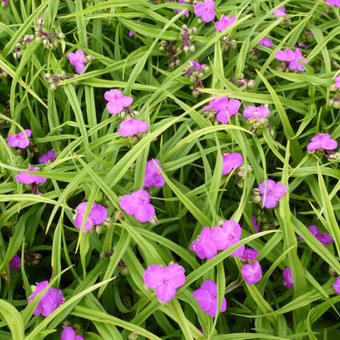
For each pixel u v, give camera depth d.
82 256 0.62
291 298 0.67
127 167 0.64
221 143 0.71
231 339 0.60
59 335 0.62
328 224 0.62
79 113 0.73
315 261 0.70
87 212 0.61
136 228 0.63
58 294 0.62
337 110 0.77
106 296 0.64
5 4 0.86
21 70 0.74
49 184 0.72
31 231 0.69
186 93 0.78
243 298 0.69
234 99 0.71
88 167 0.63
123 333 0.62
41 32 0.76
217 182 0.65
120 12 0.81
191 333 0.58
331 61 0.81
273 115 0.74
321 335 0.67
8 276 0.65
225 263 0.67
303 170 0.68
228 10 0.85
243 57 0.76
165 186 0.68
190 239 0.69
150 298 0.60
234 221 0.62
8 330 0.63
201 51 0.76
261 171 0.69
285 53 0.76
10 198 0.62
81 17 0.79
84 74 0.75
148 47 0.80
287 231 0.63
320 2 0.83
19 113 0.76
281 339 0.60
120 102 0.70
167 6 0.81
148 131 0.70
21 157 0.74
